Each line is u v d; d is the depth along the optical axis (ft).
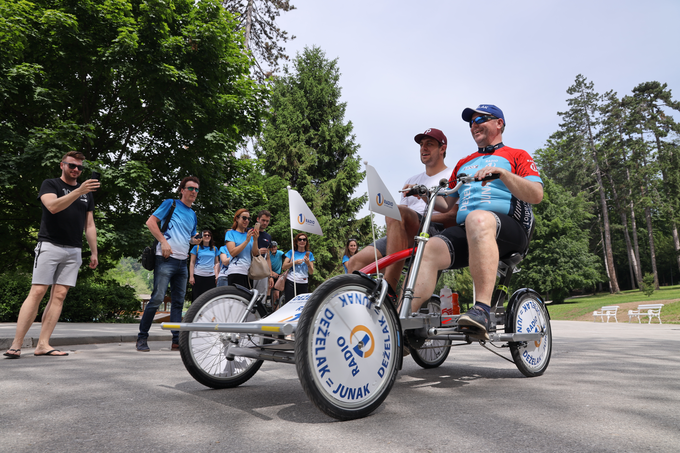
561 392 9.33
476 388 9.85
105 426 6.72
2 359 14.55
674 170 172.04
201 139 44.01
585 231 175.94
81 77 41.81
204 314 9.74
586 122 182.50
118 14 40.27
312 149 94.22
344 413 6.98
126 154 46.21
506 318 11.12
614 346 22.04
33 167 34.96
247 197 52.90
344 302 7.29
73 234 15.61
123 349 18.76
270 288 26.94
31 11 37.45
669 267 214.28
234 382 10.07
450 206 11.99
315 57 101.91
